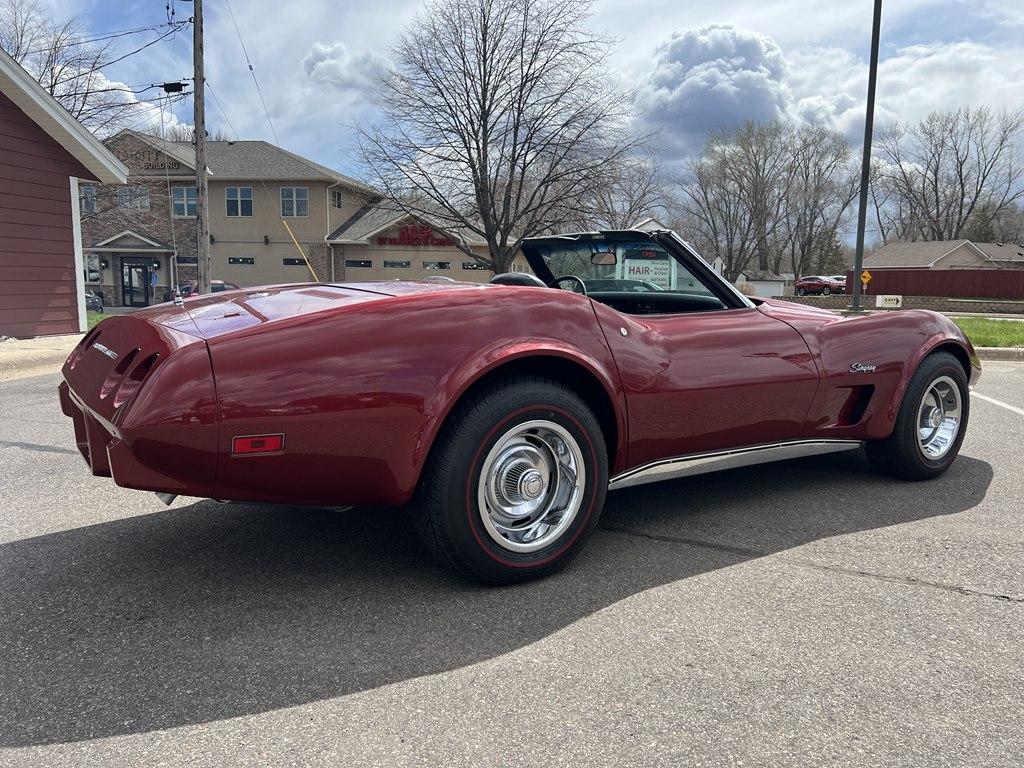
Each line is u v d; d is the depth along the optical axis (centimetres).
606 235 339
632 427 276
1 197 1234
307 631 220
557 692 187
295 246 3509
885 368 349
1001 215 6994
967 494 358
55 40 2680
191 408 204
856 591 247
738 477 390
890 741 167
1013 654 206
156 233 3412
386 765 159
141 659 204
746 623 224
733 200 5631
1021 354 1098
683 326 302
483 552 241
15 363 920
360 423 221
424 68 2114
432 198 2272
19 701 184
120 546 293
